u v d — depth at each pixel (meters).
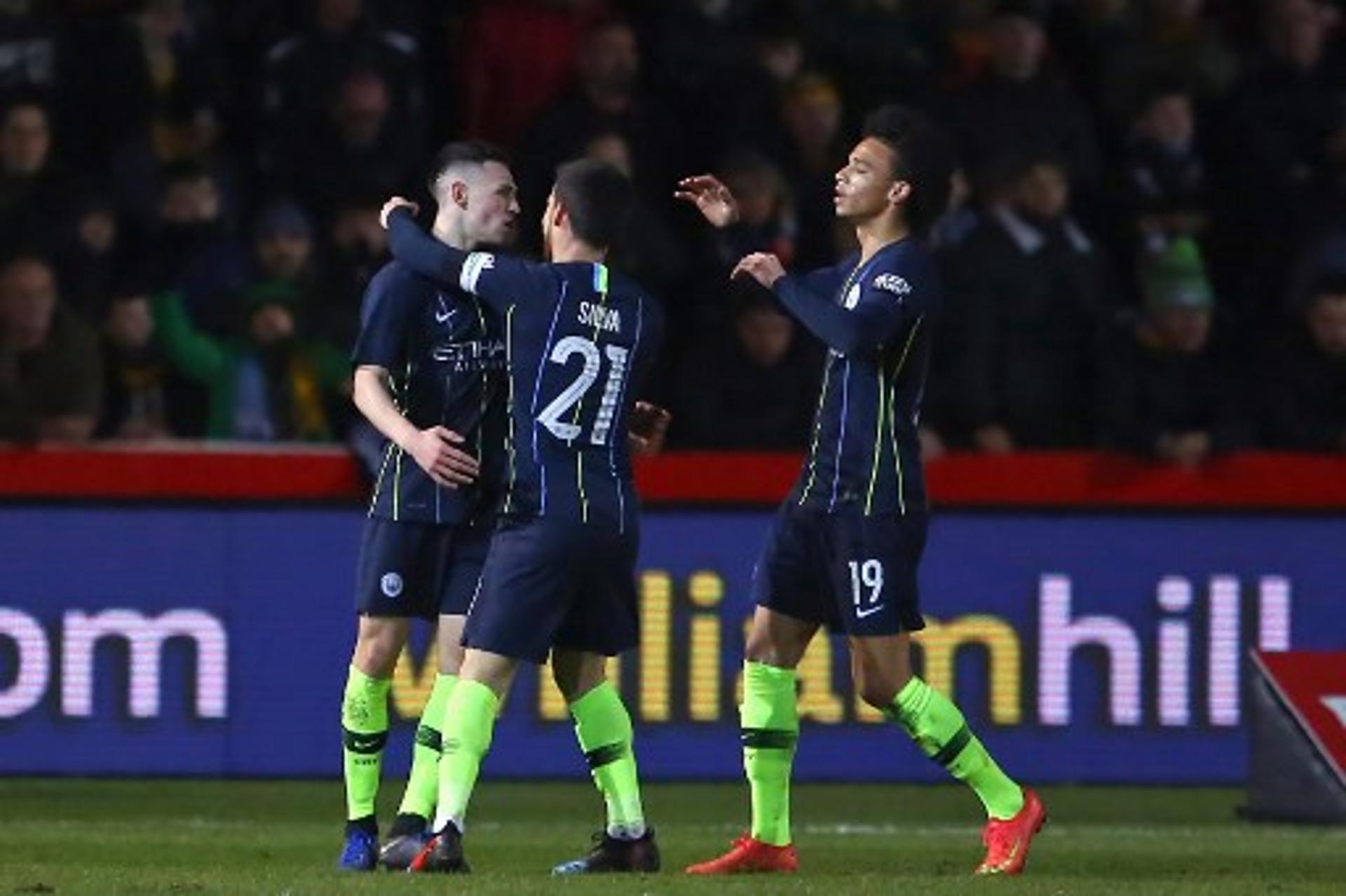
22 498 48.00
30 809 44.97
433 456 32.03
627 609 32.41
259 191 56.38
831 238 54.84
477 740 31.56
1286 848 40.34
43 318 50.50
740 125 56.38
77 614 48.06
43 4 57.28
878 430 33.06
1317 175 58.97
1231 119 59.00
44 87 56.56
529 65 57.16
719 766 48.28
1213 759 48.88
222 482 48.34
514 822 44.09
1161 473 48.94
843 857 38.41
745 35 57.56
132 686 48.22
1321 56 59.78
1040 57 57.66
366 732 34.00
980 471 48.78
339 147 56.00
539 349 31.61
